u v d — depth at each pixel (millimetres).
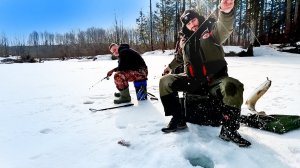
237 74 8648
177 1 38312
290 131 3131
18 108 4832
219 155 2590
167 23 43000
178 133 3143
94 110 4422
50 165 2584
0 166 2590
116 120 3844
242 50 20203
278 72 8953
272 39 26906
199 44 3051
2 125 3836
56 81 8688
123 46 4863
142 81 4906
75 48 64125
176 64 3738
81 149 2904
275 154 2578
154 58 21266
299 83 6359
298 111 3881
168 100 3186
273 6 33750
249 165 2406
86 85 7406
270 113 3814
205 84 3191
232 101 2766
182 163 2490
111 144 2986
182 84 3184
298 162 2439
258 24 29719
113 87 6773
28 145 3086
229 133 2836
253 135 3043
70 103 5074
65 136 3320
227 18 2695
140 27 51375
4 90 7012
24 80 9320
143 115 4004
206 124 3334
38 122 3938
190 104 3377
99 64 17828
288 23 25609
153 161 2547
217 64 3031
